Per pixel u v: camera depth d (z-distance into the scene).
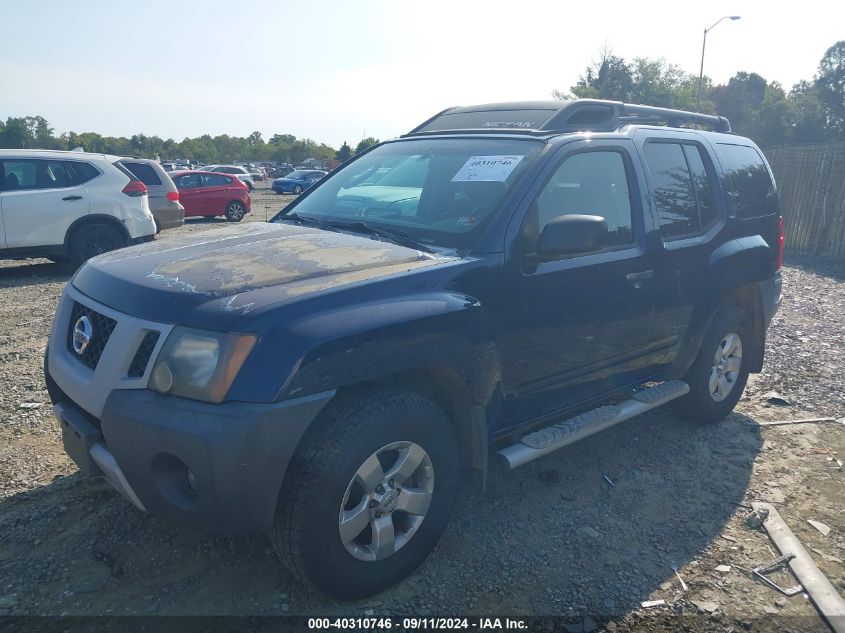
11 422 4.48
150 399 2.55
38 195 9.99
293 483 2.55
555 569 3.15
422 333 2.81
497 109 4.51
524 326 3.34
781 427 4.88
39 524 3.31
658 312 4.10
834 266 12.15
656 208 4.12
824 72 76.69
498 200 3.39
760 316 5.07
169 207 13.62
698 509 3.72
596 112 4.21
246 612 2.78
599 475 4.08
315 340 2.51
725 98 79.44
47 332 6.79
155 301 2.68
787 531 3.47
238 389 2.44
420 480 2.96
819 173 13.36
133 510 3.44
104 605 2.78
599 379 3.92
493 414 3.26
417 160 4.05
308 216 4.09
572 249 3.20
